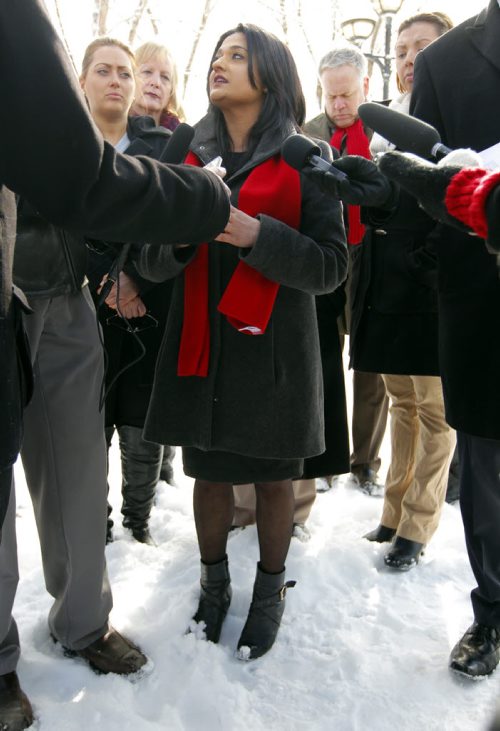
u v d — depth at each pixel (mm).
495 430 1856
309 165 1709
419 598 2414
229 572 2422
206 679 1931
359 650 2074
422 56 1974
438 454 2584
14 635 1832
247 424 1957
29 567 2529
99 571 1970
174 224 1230
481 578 2031
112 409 2598
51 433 1881
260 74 1945
